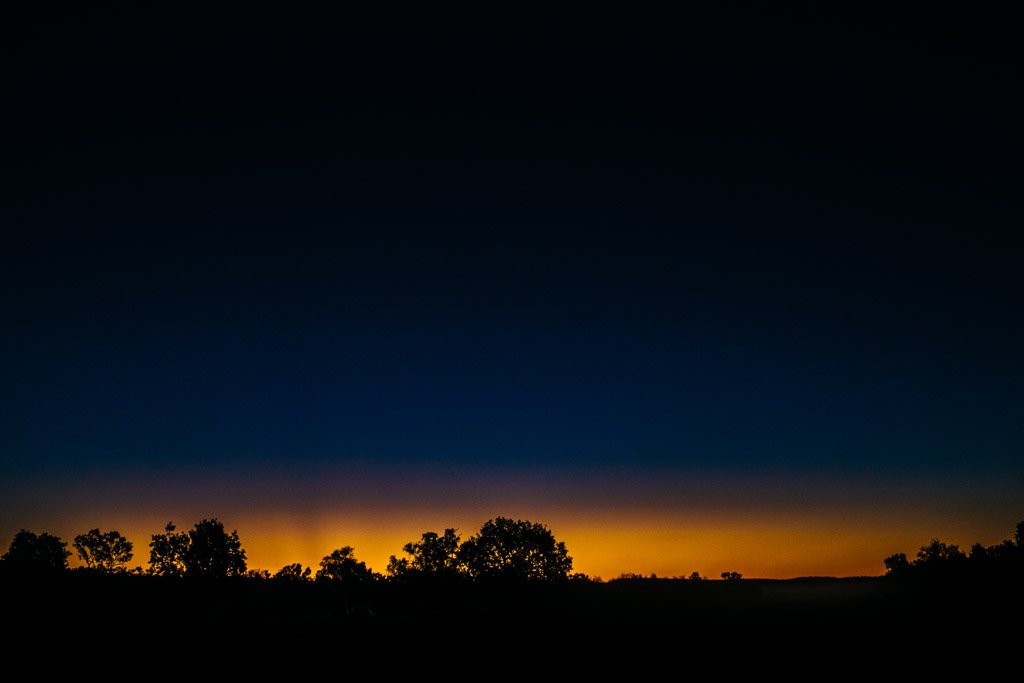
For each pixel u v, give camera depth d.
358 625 86.19
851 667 53.03
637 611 120.50
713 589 167.00
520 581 140.00
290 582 160.50
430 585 141.25
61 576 87.12
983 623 83.94
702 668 53.25
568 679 48.47
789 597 165.38
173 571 142.88
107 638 63.41
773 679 48.16
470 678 48.66
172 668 51.22
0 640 59.19
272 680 47.03
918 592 128.38
